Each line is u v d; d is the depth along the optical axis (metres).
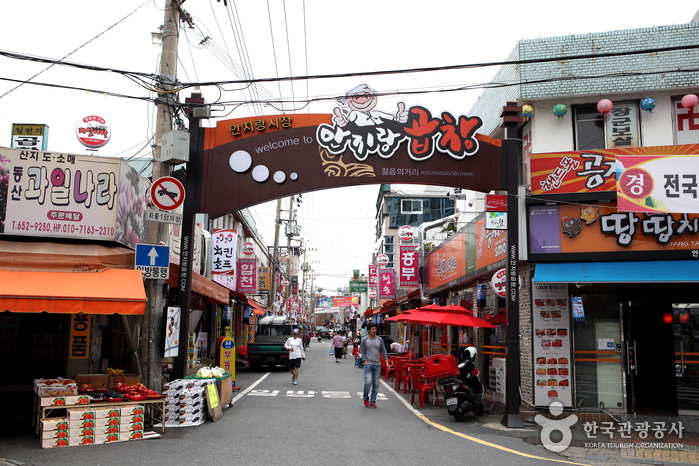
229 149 11.31
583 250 10.89
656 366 12.10
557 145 12.09
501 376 12.55
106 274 8.78
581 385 10.95
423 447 8.00
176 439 8.12
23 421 9.23
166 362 14.39
